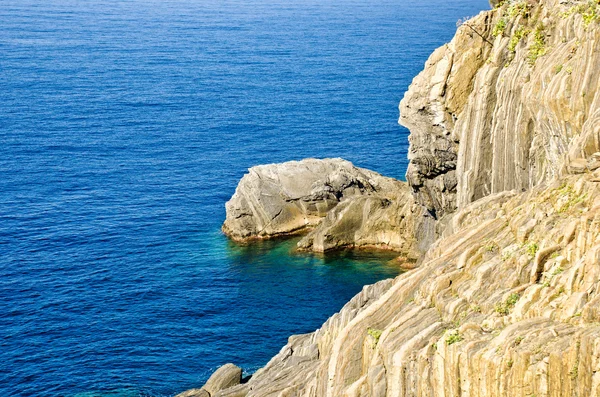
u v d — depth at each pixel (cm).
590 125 4597
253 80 19162
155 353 6950
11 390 6450
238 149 13000
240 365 6762
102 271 8475
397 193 9531
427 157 7481
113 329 7331
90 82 18612
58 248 9025
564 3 6184
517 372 3331
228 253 8981
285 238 9350
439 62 7100
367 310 4644
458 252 4691
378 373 4128
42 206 10275
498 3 7000
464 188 6794
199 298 7931
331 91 17675
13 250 8919
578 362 3142
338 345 4616
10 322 7425
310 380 5153
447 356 3694
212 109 15912
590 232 3706
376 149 12900
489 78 6569
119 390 6444
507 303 3866
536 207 4406
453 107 7056
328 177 9550
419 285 4644
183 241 9306
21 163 12081
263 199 9388
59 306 7719
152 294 8000
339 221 8988
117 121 14888
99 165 12081
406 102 7450
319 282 8300
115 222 9794
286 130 14162
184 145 13250
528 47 6278
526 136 6091
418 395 3866
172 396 6338
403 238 8850
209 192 10938
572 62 5419
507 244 4388
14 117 14975
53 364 6788
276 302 7875
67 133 13912
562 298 3619
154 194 10812
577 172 4438
